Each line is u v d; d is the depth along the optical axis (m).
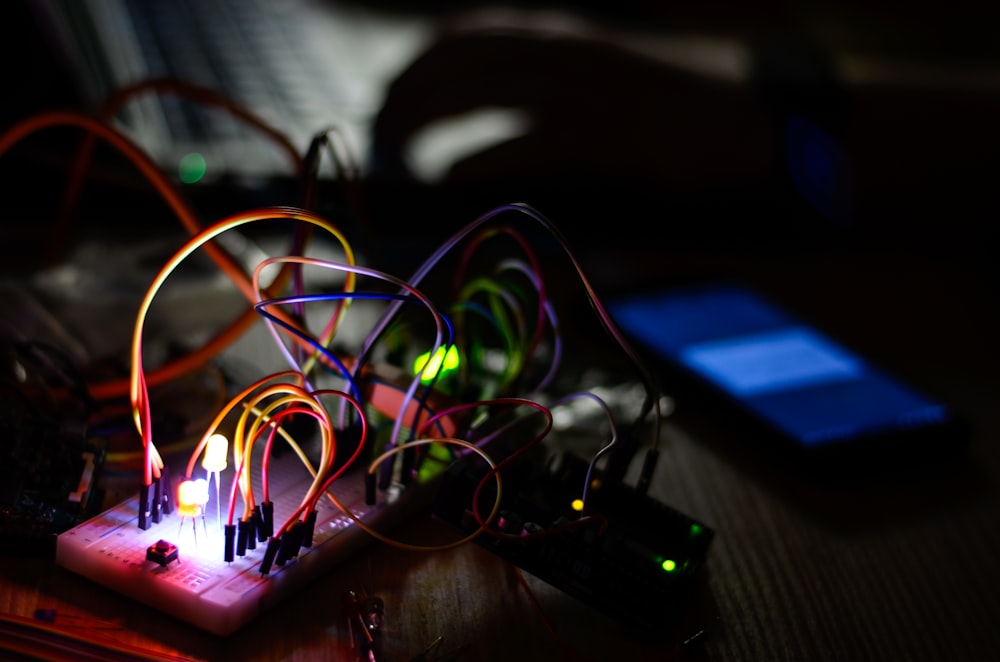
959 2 1.96
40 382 0.68
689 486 0.75
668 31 1.80
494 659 0.53
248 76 1.39
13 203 1.06
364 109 1.36
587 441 0.77
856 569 0.67
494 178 1.22
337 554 0.58
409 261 1.08
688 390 0.85
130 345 0.79
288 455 0.65
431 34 1.48
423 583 0.58
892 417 0.83
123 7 1.53
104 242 0.98
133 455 0.65
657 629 0.56
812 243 1.34
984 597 0.66
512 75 1.29
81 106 1.19
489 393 0.78
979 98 1.47
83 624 0.50
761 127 1.36
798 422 0.80
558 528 0.57
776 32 1.87
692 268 1.19
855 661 0.57
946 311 1.20
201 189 1.08
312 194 0.69
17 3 1.15
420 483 0.64
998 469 0.84
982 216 1.44
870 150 1.42
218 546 0.56
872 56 1.73
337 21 1.72
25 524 0.55
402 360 0.78
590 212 1.26
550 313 0.73
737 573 0.65
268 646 0.51
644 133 1.29
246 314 0.70
